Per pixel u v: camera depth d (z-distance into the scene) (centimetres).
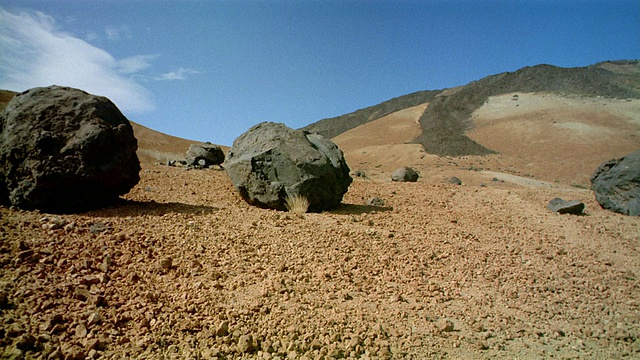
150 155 5259
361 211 978
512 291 582
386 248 699
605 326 507
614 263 748
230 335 406
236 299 478
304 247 657
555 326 499
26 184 637
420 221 923
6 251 472
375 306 507
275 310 462
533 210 1111
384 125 9569
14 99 707
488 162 5344
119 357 353
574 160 5294
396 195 1252
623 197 1123
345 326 450
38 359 327
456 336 461
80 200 689
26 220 580
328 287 539
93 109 716
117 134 721
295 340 411
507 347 450
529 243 825
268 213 836
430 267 648
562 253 777
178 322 411
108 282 461
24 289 406
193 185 1123
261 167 921
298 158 920
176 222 690
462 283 600
